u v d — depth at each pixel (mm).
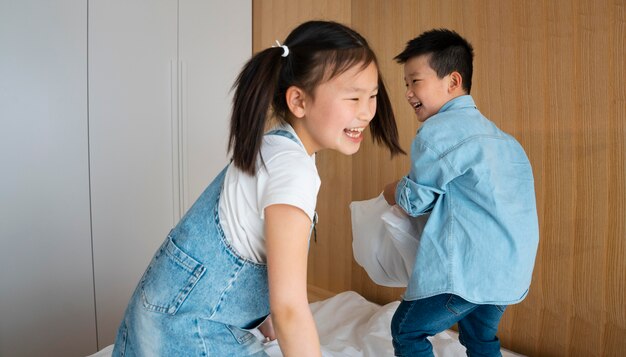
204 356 790
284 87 811
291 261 681
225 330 827
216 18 2594
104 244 2340
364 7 2217
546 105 1635
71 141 2225
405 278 1364
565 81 1582
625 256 1482
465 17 1838
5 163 2090
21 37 2086
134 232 2416
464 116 1189
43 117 2154
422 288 1131
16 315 2150
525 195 1166
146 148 2420
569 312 1628
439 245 1137
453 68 1260
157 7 2400
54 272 2223
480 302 1085
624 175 1471
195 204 870
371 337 1666
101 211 2320
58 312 2246
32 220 2162
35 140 2145
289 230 686
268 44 2672
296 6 2500
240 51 2695
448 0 1888
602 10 1482
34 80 2123
